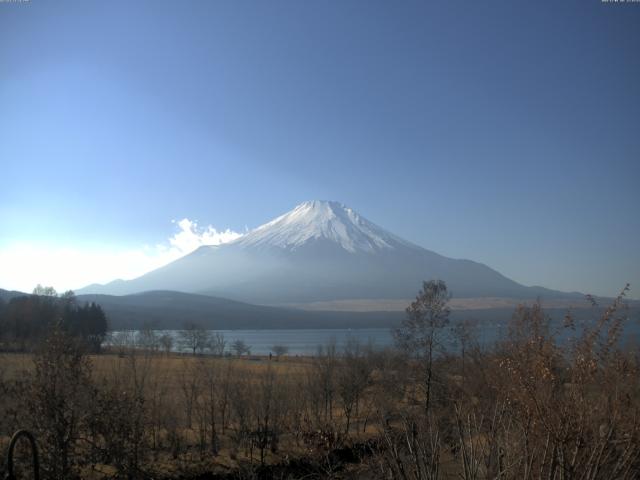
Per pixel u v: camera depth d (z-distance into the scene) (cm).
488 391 1656
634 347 1105
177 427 3984
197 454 3762
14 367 2947
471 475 1210
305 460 3494
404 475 1249
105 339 8288
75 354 2719
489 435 1327
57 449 2542
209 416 4512
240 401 4084
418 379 4050
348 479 2214
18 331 6316
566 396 1101
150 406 3712
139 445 3005
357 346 7912
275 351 14000
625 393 1068
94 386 2839
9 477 955
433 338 4359
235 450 3878
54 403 2553
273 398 4166
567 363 1162
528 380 1123
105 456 2747
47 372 2609
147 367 4866
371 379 4741
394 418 2186
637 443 1049
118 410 2778
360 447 3200
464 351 3009
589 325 1177
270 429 4028
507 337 1451
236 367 5388
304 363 7081
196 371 4844
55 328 2783
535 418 1098
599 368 1100
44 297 9100
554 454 1059
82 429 2697
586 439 1062
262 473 3484
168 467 3469
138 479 2869
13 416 2558
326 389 4669
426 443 1385
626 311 1112
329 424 3631
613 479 1057
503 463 1184
